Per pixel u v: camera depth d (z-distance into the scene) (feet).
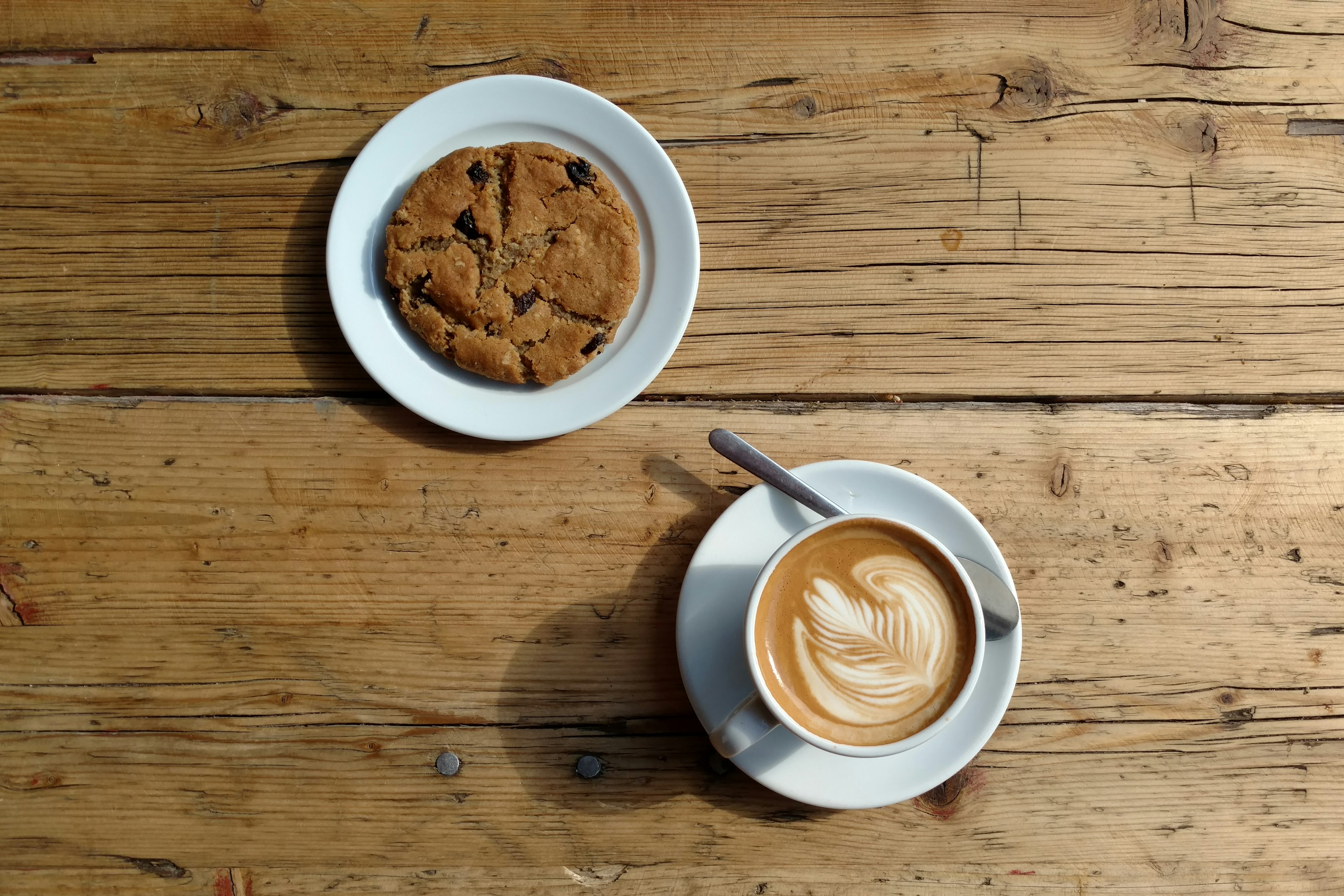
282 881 2.64
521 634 2.68
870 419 2.72
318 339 2.69
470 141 2.64
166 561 2.67
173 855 2.64
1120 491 2.72
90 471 2.67
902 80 2.75
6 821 2.64
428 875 2.65
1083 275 2.74
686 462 2.70
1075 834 2.68
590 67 2.73
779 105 2.74
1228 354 2.75
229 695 2.66
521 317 2.60
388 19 2.72
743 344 2.72
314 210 2.70
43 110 2.70
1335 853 2.68
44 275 2.69
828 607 2.51
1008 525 2.71
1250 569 2.72
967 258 2.74
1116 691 2.70
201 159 2.70
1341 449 2.74
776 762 2.54
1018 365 2.73
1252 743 2.69
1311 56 2.77
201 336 2.69
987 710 2.54
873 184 2.74
